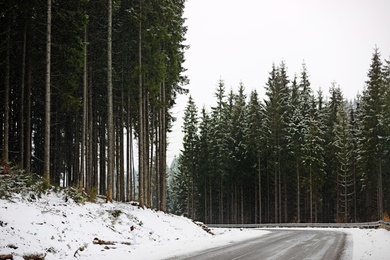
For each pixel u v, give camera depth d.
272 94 50.12
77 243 13.96
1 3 21.94
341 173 51.81
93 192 22.98
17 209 14.28
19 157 31.16
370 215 50.50
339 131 49.50
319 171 47.00
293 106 51.34
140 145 27.47
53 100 34.12
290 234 25.39
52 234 13.43
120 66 31.92
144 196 30.92
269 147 49.94
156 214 27.00
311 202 46.62
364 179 46.81
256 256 12.93
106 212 20.31
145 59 29.41
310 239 20.56
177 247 15.81
